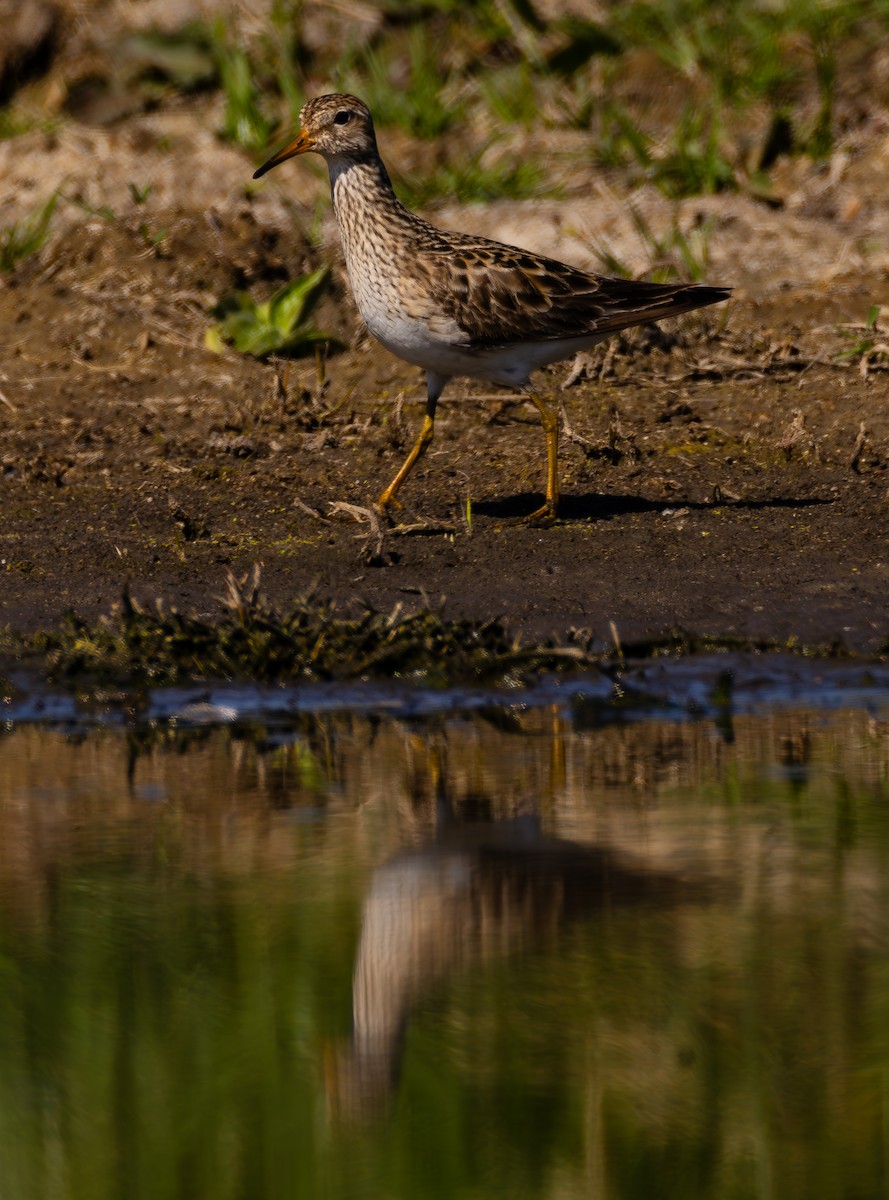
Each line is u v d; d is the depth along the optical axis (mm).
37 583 11828
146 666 10711
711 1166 5988
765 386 15117
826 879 7781
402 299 12344
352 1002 6895
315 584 11359
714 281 17078
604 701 10328
